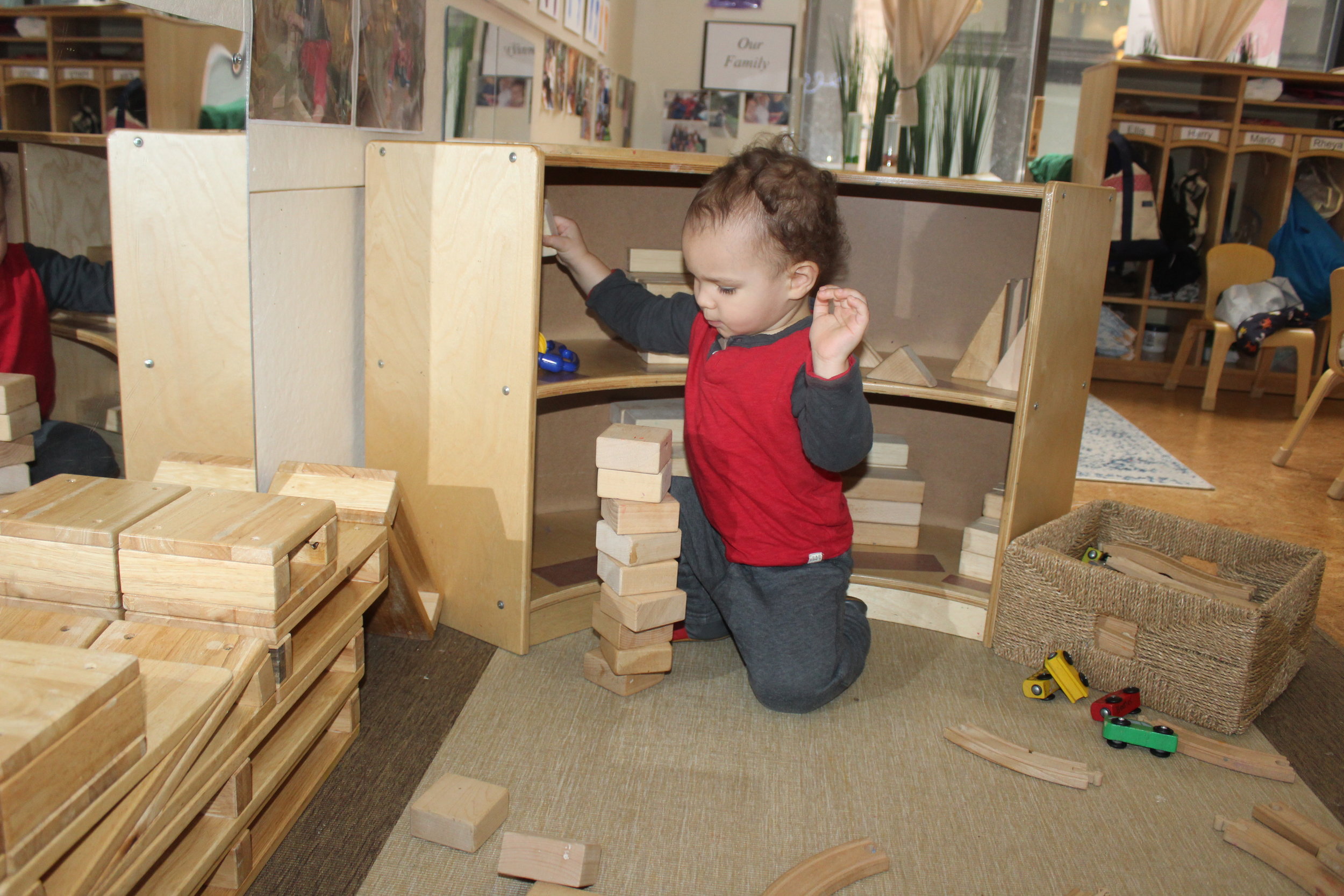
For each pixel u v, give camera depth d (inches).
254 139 51.3
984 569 74.2
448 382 63.1
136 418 46.6
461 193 59.6
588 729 56.6
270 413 56.4
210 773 36.2
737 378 59.3
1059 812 51.7
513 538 63.4
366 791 49.4
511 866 43.0
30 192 37.6
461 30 85.4
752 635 60.1
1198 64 185.6
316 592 43.6
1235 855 48.9
